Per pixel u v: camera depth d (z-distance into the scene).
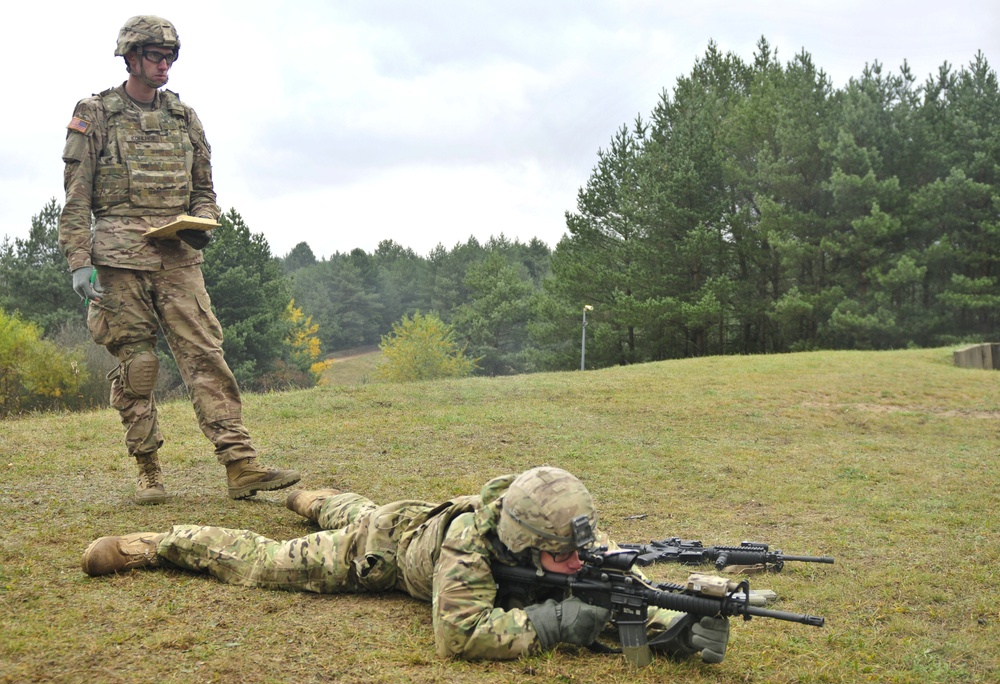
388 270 121.31
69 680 3.20
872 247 37.06
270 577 4.33
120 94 5.84
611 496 7.16
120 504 5.96
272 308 52.12
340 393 13.19
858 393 14.38
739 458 8.88
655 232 41.00
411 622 3.99
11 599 4.03
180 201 5.96
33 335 30.42
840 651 3.87
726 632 3.42
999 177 37.12
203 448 8.59
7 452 8.03
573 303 44.41
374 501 6.80
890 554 5.48
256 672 3.35
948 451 9.59
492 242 119.06
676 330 42.50
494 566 3.74
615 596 3.54
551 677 3.42
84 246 5.59
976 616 4.39
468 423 10.73
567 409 12.16
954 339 36.94
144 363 5.86
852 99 38.28
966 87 40.00
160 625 3.79
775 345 42.91
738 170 39.28
